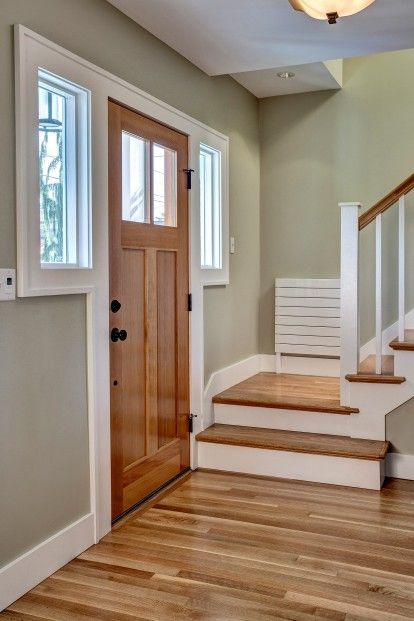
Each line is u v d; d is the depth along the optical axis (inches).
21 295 89.1
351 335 144.9
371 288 180.7
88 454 107.3
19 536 91.2
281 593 91.6
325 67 161.8
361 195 181.6
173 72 135.3
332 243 185.9
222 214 163.0
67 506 102.0
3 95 86.0
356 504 125.3
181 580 95.5
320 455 136.9
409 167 176.1
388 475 142.6
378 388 141.9
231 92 169.9
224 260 165.0
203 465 148.6
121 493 118.3
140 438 125.7
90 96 103.4
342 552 104.3
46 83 97.2
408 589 92.4
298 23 117.1
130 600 90.0
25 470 92.2
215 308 162.4
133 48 119.0
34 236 91.4
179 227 139.9
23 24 89.7
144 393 127.0
